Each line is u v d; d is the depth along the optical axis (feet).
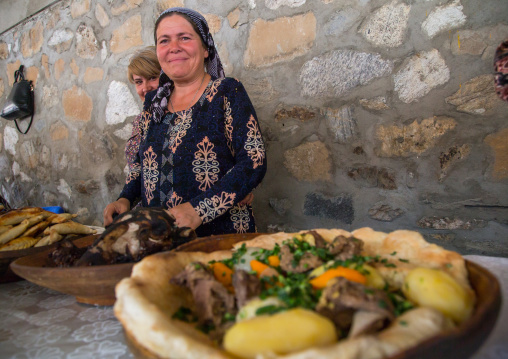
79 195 11.37
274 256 2.44
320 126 6.63
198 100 4.99
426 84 5.55
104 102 10.34
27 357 2.22
